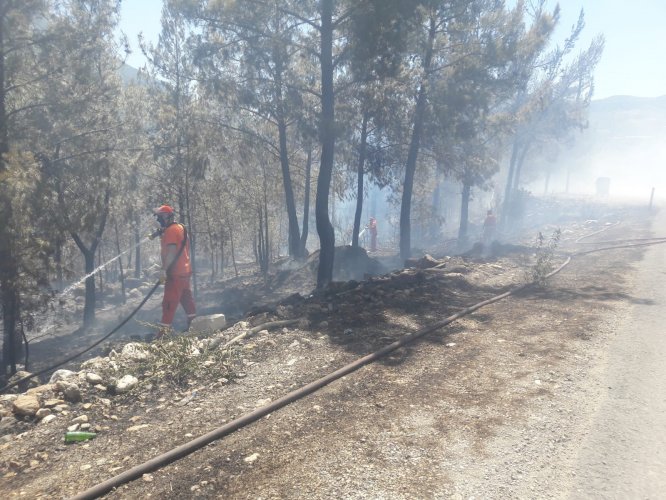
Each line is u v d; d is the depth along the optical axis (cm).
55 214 1239
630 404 452
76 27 1295
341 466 349
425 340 657
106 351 804
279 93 1598
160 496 316
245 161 2242
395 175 2364
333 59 1541
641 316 755
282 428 409
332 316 770
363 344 631
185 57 1923
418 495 315
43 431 405
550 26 2055
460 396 471
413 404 453
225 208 2327
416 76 1825
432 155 2244
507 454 367
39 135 1262
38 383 747
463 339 659
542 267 1048
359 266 1991
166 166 2023
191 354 561
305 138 1520
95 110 1430
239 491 320
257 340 646
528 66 2297
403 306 839
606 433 399
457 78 1817
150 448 377
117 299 2441
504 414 432
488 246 1977
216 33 1541
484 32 1864
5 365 1203
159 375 514
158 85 2009
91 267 1869
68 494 319
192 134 1944
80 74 1292
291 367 551
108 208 1697
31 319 1291
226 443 384
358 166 2203
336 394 479
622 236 1884
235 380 517
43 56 1242
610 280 1054
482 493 319
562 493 321
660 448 374
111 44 1468
